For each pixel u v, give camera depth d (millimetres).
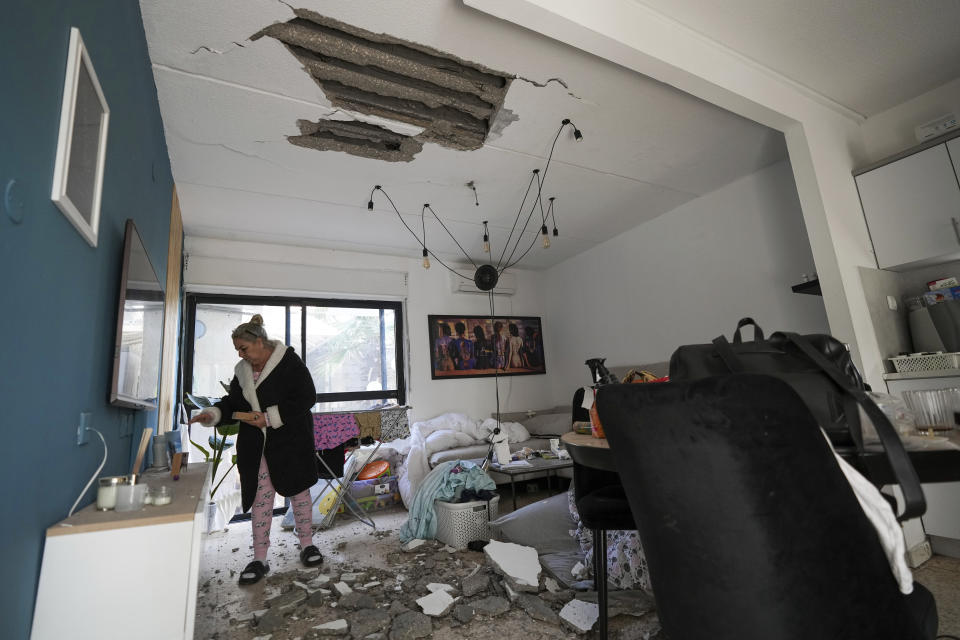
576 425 1908
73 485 1151
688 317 4281
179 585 1021
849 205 2807
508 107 2764
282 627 1949
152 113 2318
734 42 2402
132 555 1009
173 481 1706
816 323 3367
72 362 1135
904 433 974
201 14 1997
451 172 3514
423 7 2033
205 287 4426
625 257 4996
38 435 932
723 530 779
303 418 2746
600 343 5297
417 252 5305
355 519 3857
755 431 743
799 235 3480
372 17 2070
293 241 4723
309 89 2494
